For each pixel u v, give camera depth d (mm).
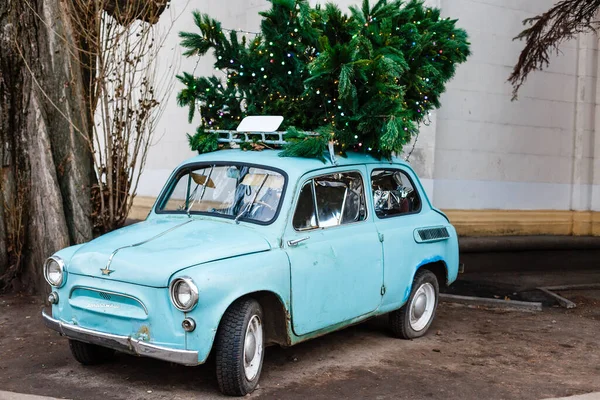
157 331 4652
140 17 8289
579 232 12828
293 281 5234
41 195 7938
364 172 6270
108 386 5148
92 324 4961
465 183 11438
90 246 5211
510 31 11859
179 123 13922
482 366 6035
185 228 5387
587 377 5801
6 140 8172
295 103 6426
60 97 8031
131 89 8188
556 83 12727
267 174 5633
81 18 8133
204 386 5180
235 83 6816
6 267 8312
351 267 5809
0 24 8109
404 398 5086
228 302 4688
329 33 6480
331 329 5746
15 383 5188
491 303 8672
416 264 6629
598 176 13086
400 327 6727
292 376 5527
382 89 6027
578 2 9445
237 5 12508
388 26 6367
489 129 11727
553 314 8328
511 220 11922
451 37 7277
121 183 8172
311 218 5598
